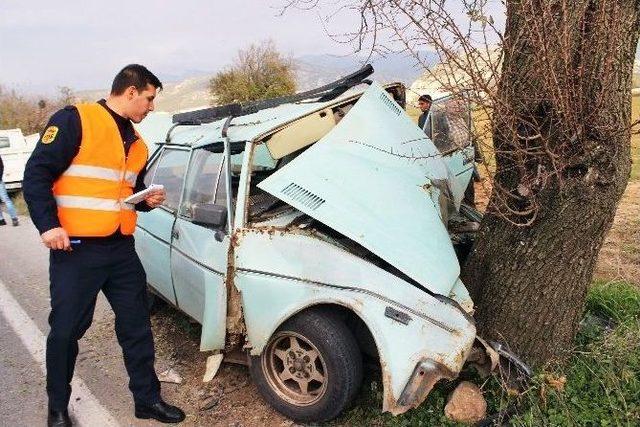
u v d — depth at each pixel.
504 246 3.35
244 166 3.47
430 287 3.02
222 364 3.96
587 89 2.77
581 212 3.01
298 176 3.35
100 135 2.86
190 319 4.48
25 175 2.72
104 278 3.03
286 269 3.17
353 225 3.17
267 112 4.29
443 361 2.79
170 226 4.02
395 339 2.83
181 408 3.50
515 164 3.14
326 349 3.01
